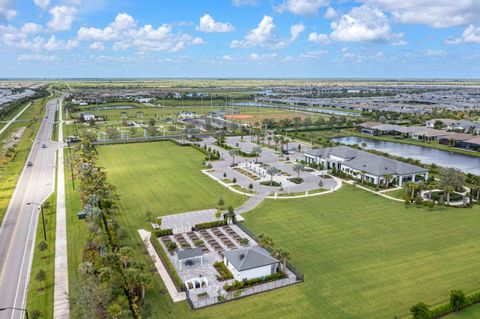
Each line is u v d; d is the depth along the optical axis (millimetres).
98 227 73188
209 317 53062
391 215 90812
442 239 77125
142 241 77125
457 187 103250
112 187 98188
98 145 178750
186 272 65938
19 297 57938
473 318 51906
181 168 136625
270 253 68125
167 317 53062
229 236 80875
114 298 54188
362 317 52344
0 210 93938
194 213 92875
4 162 141250
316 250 72688
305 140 197875
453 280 61438
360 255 70500
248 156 157375
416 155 167250
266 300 57031
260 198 103750
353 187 113875
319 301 56375
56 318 52750
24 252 72312
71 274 64125
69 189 110500
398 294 57656
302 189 111750
